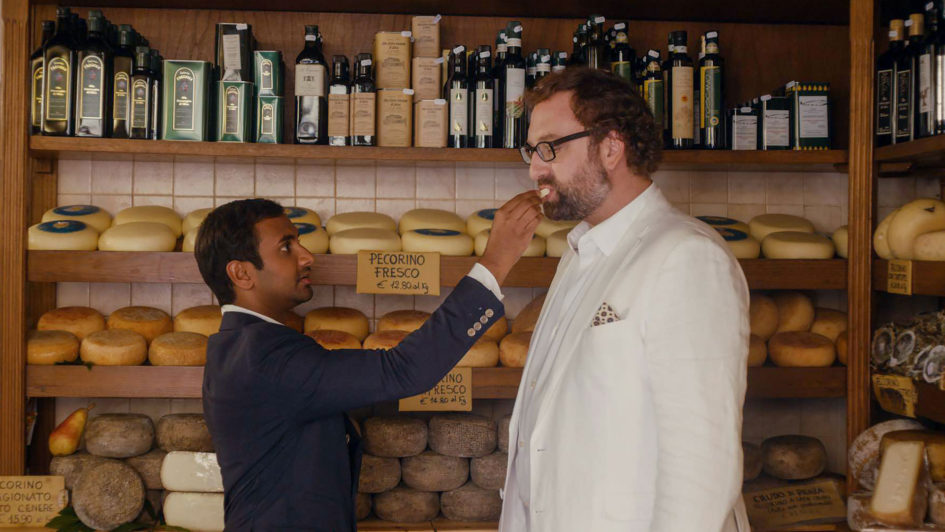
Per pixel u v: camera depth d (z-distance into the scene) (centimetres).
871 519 176
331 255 212
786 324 236
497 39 223
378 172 250
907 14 247
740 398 110
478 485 218
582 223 148
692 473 106
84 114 209
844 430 258
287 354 127
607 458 117
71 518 199
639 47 255
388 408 241
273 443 129
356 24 248
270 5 240
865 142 216
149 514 206
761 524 213
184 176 244
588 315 124
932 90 193
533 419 130
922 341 192
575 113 128
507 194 254
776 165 239
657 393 111
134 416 218
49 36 216
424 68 220
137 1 236
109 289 240
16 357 203
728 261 116
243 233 138
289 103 246
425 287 212
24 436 204
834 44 260
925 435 189
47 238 209
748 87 259
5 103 203
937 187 257
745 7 244
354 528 138
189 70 212
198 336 217
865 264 216
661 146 137
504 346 218
